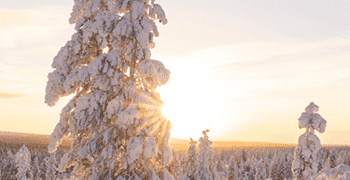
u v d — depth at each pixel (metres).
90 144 11.04
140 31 11.41
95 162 10.93
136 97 11.21
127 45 11.47
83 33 11.37
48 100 11.37
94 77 10.88
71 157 11.62
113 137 11.07
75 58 11.65
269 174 73.81
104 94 11.25
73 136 11.16
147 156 10.75
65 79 11.50
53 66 11.53
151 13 11.88
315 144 28.64
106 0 11.88
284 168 80.69
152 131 11.34
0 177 60.06
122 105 11.16
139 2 11.77
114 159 10.96
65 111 11.40
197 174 26.83
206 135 28.09
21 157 47.44
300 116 29.56
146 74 11.12
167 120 11.95
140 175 11.03
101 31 11.20
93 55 12.14
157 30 11.92
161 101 11.96
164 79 11.28
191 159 27.20
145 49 11.38
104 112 11.18
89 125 10.90
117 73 11.23
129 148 10.77
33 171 58.38
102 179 10.87
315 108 29.12
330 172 27.58
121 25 11.24
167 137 11.77
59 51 11.59
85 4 12.19
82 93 11.99
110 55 11.12
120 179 10.67
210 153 27.81
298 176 28.55
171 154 11.62
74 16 12.24
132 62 11.82
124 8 11.79
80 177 11.64
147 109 11.32
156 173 11.53
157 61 11.41
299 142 29.09
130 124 11.12
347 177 21.92
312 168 28.42
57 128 11.37
